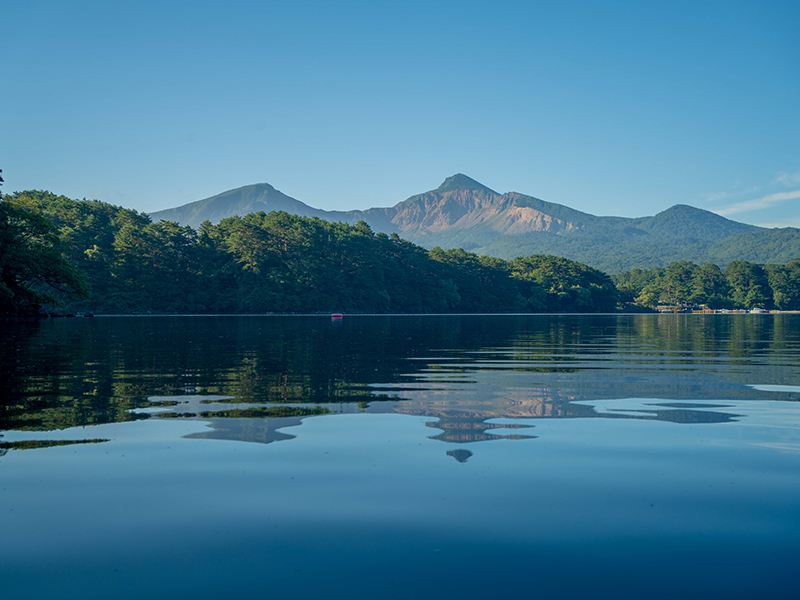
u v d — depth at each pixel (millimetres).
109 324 53031
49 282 62875
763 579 4078
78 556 4398
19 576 4082
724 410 10305
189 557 4379
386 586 3971
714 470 6523
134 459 6887
